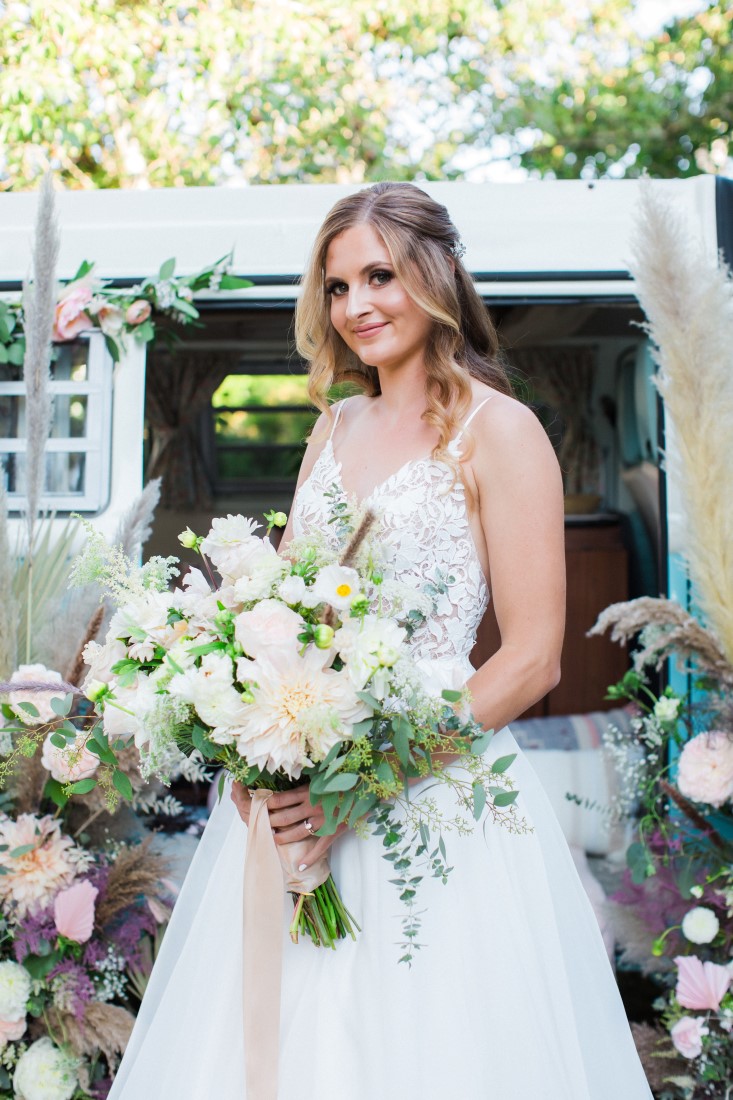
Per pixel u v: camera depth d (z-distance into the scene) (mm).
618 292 2744
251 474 5227
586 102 7613
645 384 4316
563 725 3820
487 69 7484
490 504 1742
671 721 2500
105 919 2422
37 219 2576
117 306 2740
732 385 2459
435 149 7582
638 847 2449
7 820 2420
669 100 7699
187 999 1755
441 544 1738
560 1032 1652
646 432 4355
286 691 1440
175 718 1511
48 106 6348
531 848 1738
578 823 3301
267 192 2783
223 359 4785
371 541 1551
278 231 2770
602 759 3453
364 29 7070
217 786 1974
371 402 2023
